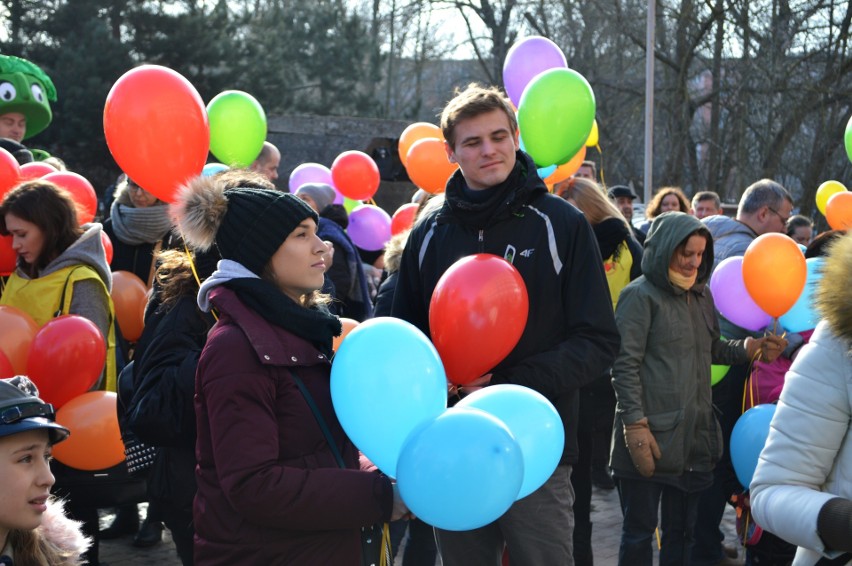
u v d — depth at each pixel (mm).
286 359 2348
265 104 24734
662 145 23359
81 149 21266
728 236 5969
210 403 2299
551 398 3090
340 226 6180
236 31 24984
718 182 22266
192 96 3475
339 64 30172
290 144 13852
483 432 2182
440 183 5926
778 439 2354
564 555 3143
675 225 4160
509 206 3160
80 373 3830
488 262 2820
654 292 4219
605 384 4816
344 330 3303
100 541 5504
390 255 4781
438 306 2811
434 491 2152
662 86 22281
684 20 21078
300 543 2352
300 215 2469
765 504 2326
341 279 5801
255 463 2238
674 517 4316
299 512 2254
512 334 2789
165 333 3154
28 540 2254
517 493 2234
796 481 2314
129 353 5105
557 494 3154
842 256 2301
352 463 2539
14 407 2160
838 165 20906
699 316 4328
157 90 3391
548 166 4371
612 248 5250
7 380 2248
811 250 5355
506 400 2506
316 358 2451
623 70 23766
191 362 3055
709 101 22047
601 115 23625
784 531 2275
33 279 4195
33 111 7496
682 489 4270
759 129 20469
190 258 3145
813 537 2203
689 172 23891
